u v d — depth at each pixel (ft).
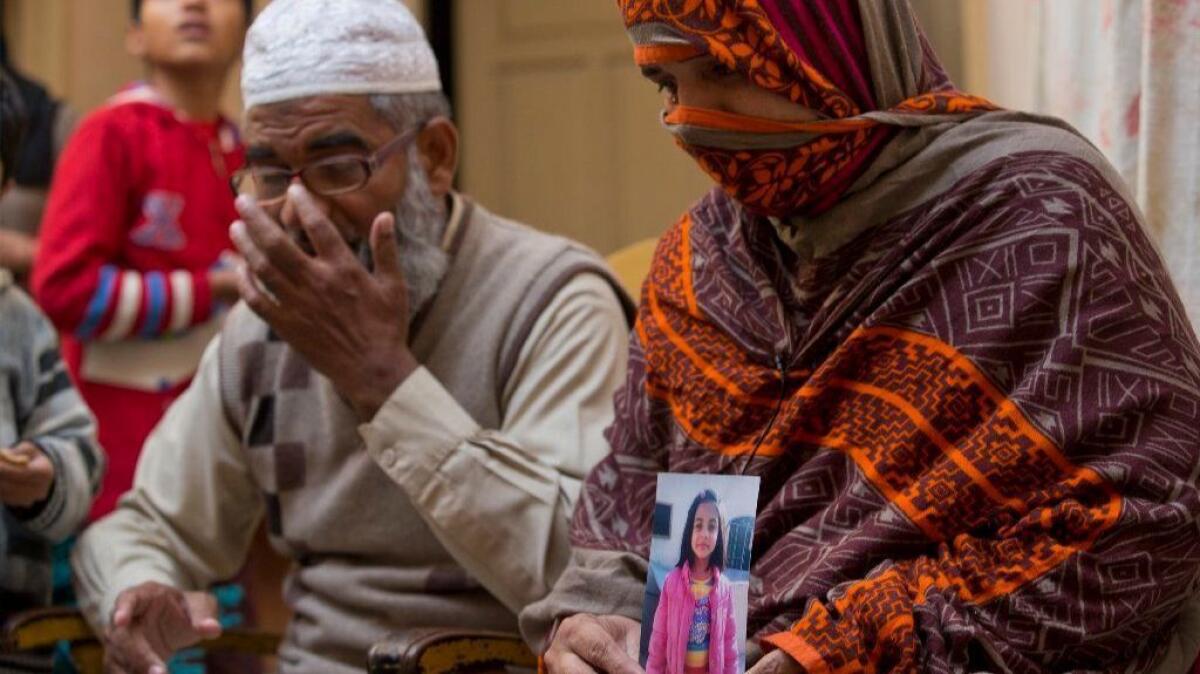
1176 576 6.25
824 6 6.93
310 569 9.36
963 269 6.78
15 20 20.12
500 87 20.58
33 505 10.01
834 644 6.29
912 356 6.79
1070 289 6.54
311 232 8.50
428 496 8.44
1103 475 6.25
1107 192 6.79
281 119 8.81
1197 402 6.39
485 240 9.40
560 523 8.41
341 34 8.88
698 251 7.80
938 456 6.68
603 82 20.07
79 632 9.73
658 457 7.75
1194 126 8.02
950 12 13.47
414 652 7.76
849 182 7.11
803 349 7.14
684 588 6.53
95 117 13.17
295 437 9.39
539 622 7.48
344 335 8.53
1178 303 6.79
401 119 9.02
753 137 6.92
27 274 14.61
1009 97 10.73
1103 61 8.87
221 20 14.06
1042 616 6.20
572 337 9.04
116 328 12.74
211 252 13.48
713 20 6.74
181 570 9.95
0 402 10.27
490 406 9.01
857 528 6.70
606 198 20.07
